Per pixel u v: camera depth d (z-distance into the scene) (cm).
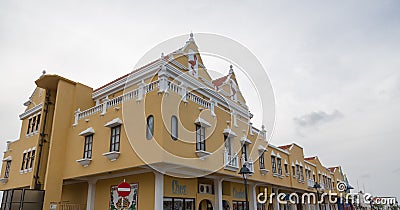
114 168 1358
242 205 1984
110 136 1442
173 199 1418
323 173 3597
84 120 1636
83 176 1548
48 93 1891
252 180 1891
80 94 1847
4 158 2145
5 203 1617
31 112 2027
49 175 1586
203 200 1678
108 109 1506
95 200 1602
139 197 1398
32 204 1516
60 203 1598
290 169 2588
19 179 1859
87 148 1552
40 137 1780
